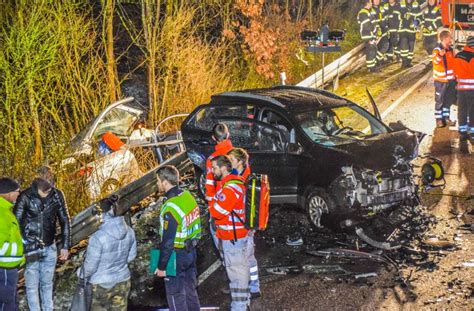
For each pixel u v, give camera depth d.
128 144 11.94
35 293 7.11
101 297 6.42
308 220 9.88
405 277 8.13
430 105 17.19
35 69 12.21
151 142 12.50
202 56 16.61
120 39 19.08
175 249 6.69
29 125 12.43
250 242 7.24
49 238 7.11
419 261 8.59
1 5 12.55
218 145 8.12
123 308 6.57
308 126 10.16
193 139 11.29
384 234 9.44
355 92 19.05
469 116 14.12
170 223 6.61
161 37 15.32
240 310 7.15
